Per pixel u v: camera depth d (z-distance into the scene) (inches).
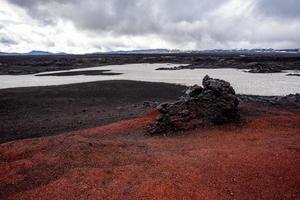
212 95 1010.7
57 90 2177.7
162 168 617.0
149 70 4109.3
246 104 1230.9
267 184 553.0
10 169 655.1
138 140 872.9
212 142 800.9
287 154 664.4
